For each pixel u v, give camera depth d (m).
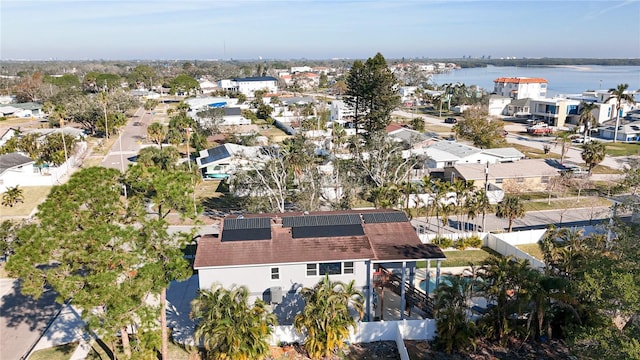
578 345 22.34
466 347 28.97
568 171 65.44
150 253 24.30
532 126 112.94
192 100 144.00
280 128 115.56
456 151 75.00
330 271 31.34
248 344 25.84
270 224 33.91
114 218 24.20
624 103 115.44
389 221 35.28
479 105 131.50
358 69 84.62
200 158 75.50
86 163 79.00
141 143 95.56
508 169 66.00
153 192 31.95
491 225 52.69
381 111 82.62
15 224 42.34
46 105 124.25
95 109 104.00
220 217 54.66
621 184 45.94
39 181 65.19
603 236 35.25
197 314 26.80
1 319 33.12
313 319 27.50
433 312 31.27
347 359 28.58
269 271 30.73
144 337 26.02
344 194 55.16
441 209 53.56
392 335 30.50
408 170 59.56
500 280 29.12
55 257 22.36
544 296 28.16
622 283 21.06
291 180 54.25
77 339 30.64
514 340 30.09
